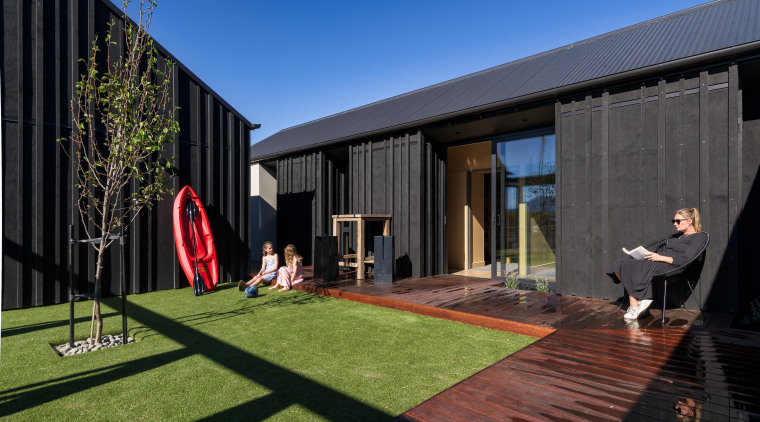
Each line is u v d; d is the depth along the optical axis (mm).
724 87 4234
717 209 4250
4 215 5246
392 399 2533
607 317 4223
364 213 8125
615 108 4992
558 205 5480
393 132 7465
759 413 2164
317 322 4465
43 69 5582
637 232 4801
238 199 7863
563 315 4309
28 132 5461
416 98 9438
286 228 10211
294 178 10008
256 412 2381
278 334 3996
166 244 6805
